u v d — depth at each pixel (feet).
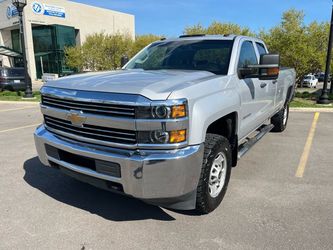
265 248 9.35
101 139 9.81
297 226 10.53
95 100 9.59
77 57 80.07
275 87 18.76
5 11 128.06
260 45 17.61
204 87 10.32
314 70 51.57
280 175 15.19
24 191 13.28
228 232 10.20
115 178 9.51
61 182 14.24
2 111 37.09
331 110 36.17
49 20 125.29
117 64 75.87
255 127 16.28
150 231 10.28
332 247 9.39
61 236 9.98
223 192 11.93
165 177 9.05
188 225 10.63
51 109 11.23
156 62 14.82
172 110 8.89
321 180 14.56
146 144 9.05
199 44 14.84
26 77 49.57
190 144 9.39
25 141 21.68
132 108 9.00
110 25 155.02
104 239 9.84
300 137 22.97
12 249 9.30
